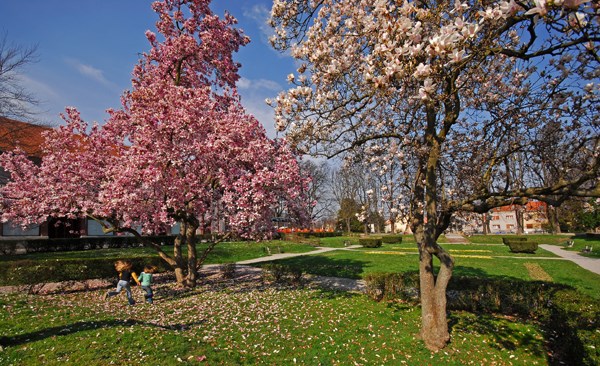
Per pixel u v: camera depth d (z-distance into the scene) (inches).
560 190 194.7
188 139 420.8
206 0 589.0
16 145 688.4
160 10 572.7
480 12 144.9
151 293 426.0
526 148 267.3
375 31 194.7
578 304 268.2
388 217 365.4
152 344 237.0
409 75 178.7
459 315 326.3
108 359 209.8
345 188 1968.5
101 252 909.2
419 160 289.7
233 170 414.0
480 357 235.3
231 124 412.8
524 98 256.7
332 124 270.2
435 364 224.1
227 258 930.1
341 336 273.6
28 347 226.7
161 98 466.9
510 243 944.9
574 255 850.8
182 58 567.5
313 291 457.1
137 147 399.2
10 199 599.8
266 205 395.2
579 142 239.1
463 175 299.3
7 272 486.3
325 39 254.7
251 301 403.9
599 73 206.2
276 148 419.2
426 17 165.5
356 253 983.0
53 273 512.4
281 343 261.1
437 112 279.9
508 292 334.0
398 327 292.4
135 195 396.8
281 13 273.3
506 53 175.2
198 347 241.8
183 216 478.0
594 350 191.6
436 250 258.5
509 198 227.8
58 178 490.6
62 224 1112.8
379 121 315.3
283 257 964.6
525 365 225.3
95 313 347.6
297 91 213.8
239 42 641.6
